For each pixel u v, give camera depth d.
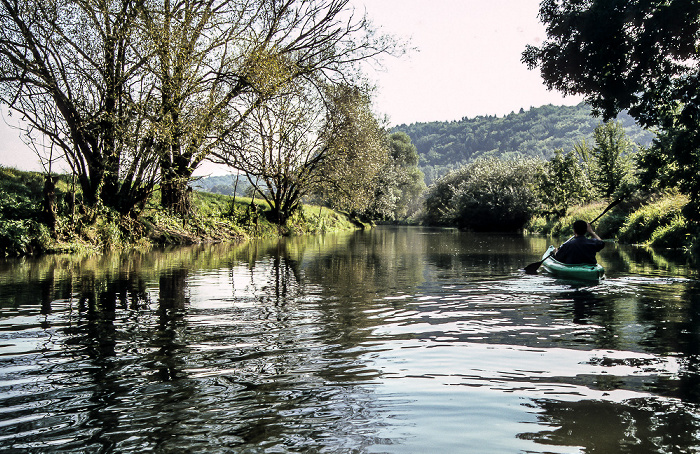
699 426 2.63
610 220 25.73
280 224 33.62
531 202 45.66
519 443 2.45
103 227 17.39
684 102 16.08
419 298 7.04
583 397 3.08
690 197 17.27
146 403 3.00
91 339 4.60
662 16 14.72
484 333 4.86
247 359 3.94
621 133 36.81
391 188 57.16
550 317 5.66
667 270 10.64
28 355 4.06
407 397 3.09
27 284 8.40
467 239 28.78
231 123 20.23
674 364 3.77
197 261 13.11
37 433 2.59
